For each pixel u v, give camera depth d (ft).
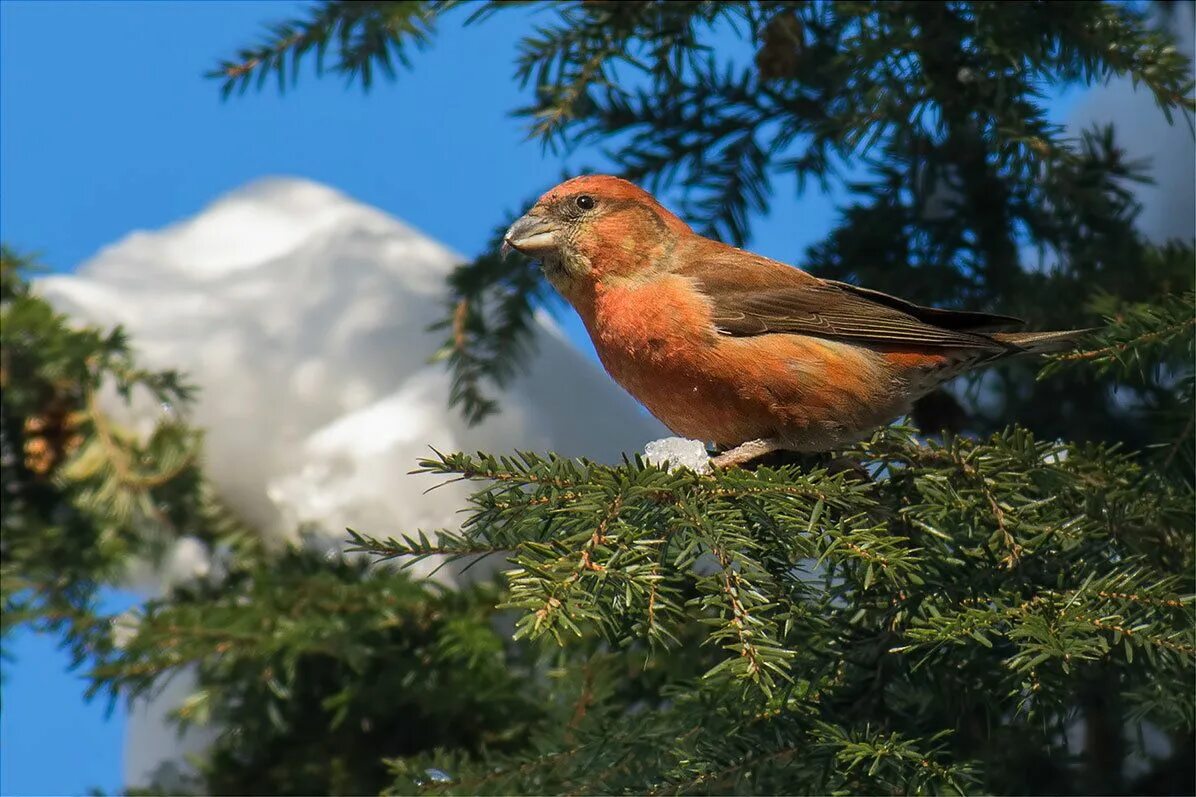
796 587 24.14
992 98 31.22
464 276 35.09
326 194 41.37
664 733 24.59
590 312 31.22
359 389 36.35
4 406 33.37
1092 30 30.71
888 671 24.89
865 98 30.86
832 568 24.34
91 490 33.19
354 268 38.32
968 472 26.18
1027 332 30.78
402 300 37.81
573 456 36.65
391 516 34.78
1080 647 20.76
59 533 32.48
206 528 34.76
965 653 24.36
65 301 36.88
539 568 20.59
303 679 33.19
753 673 20.22
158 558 34.19
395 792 25.88
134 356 35.81
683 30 32.40
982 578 24.30
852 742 21.66
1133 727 31.09
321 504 34.76
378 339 37.06
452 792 25.22
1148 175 39.11
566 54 32.09
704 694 24.52
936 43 30.86
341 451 35.01
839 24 32.53
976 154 33.81
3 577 31.48
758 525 23.81
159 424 33.81
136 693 30.04
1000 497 25.80
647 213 31.09
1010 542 24.53
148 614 29.76
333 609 31.14
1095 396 33.94
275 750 33.47
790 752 22.72
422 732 33.09
